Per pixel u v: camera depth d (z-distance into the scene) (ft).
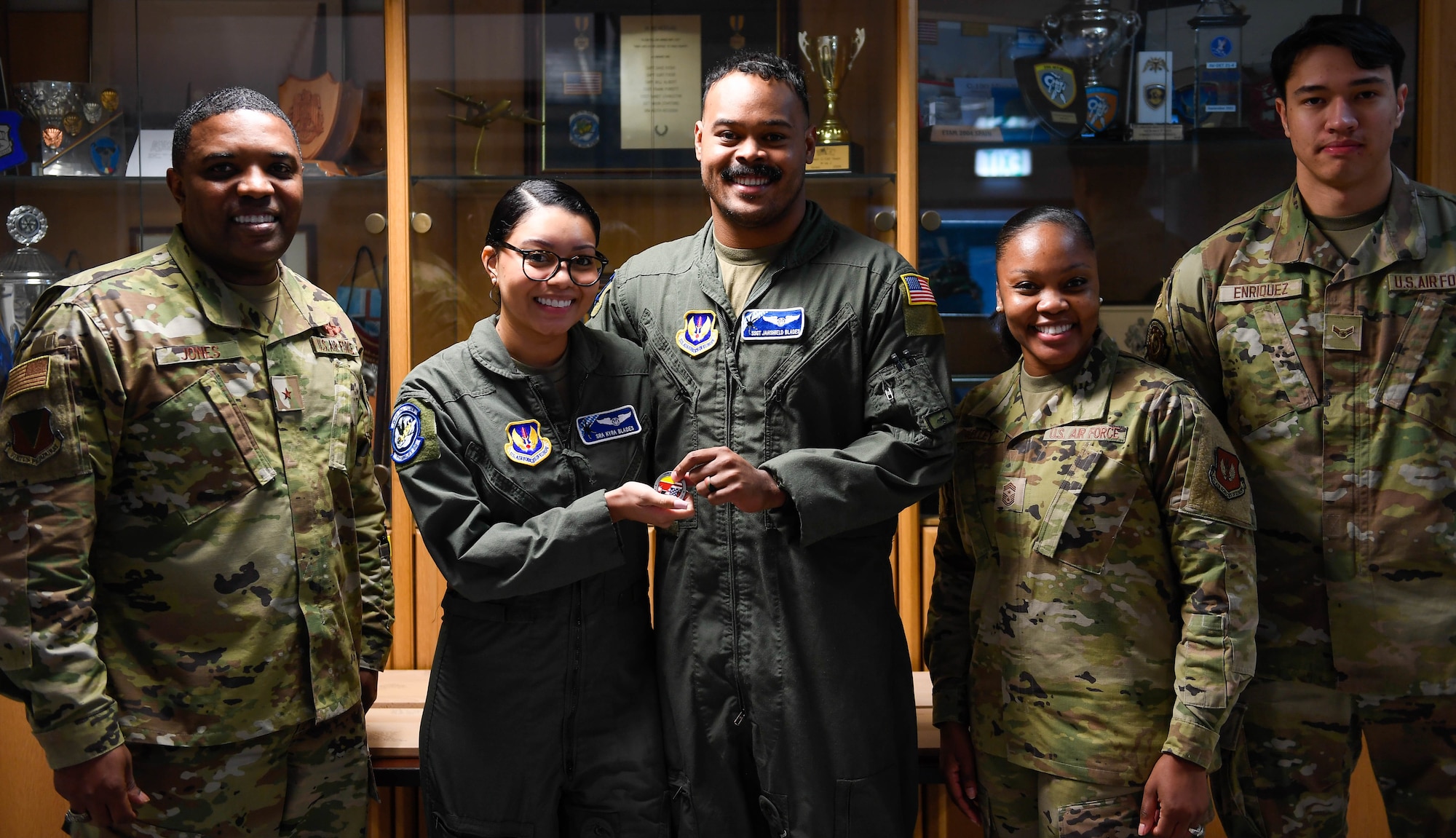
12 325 8.09
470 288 8.47
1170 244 8.24
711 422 5.32
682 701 5.32
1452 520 5.28
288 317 5.52
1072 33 8.11
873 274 5.44
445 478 5.08
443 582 7.93
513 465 5.18
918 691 7.28
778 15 8.23
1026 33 8.11
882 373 5.30
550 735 5.24
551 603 5.19
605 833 5.39
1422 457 5.31
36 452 4.73
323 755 5.47
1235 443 5.73
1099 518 5.04
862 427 5.46
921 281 5.50
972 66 8.10
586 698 5.27
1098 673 4.99
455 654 5.29
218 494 5.06
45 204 8.20
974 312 8.16
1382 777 5.56
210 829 5.04
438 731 5.31
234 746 5.08
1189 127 8.18
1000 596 5.32
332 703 5.35
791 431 5.27
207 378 5.08
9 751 7.41
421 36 8.12
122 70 8.23
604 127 8.38
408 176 8.03
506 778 5.24
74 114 8.18
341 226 8.09
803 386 5.28
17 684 4.68
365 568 5.97
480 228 8.44
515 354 5.34
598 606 5.28
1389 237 5.38
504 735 5.22
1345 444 5.41
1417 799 5.48
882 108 8.10
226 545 5.05
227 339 5.21
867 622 5.31
